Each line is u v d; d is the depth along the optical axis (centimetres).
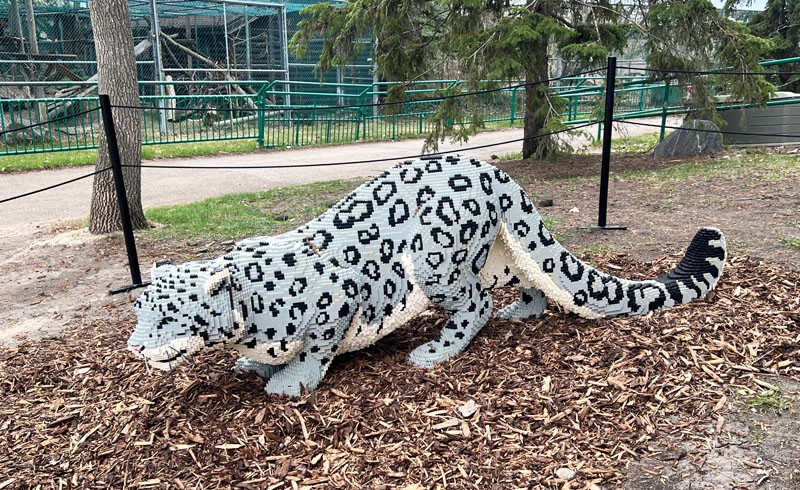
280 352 375
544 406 366
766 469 302
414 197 402
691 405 355
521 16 1075
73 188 1181
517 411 363
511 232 428
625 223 742
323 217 399
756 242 627
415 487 311
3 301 611
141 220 841
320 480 320
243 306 358
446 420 359
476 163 422
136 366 450
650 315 455
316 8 1269
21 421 393
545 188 996
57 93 1912
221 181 1238
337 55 1301
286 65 2248
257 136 1748
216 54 2469
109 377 439
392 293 399
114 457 350
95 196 819
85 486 330
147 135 1772
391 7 1171
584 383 383
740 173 981
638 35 1231
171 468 336
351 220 394
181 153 1582
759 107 1145
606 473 309
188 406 389
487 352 428
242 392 400
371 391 390
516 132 2086
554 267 437
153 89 2144
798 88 2105
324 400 382
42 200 1080
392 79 1277
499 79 1045
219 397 395
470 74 1084
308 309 370
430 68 1257
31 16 1958
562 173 1136
